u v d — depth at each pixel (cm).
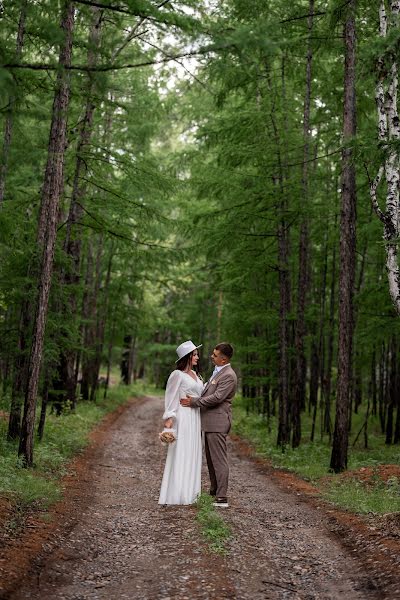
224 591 424
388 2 1155
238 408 2633
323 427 1894
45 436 1248
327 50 1355
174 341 4672
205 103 1962
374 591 436
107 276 2400
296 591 441
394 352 1903
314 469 1141
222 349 705
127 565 484
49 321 1123
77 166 1344
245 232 1530
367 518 683
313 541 598
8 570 429
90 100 1054
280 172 1449
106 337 2908
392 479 923
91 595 412
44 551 493
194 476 695
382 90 1077
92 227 1518
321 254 2042
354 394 2564
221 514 664
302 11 1337
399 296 989
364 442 1898
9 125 829
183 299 3728
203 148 1641
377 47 720
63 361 1806
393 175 1020
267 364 1836
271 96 1427
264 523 667
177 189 1571
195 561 491
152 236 2133
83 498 748
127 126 1945
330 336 1778
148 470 1067
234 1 1062
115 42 643
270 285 1972
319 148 1872
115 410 2450
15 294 1073
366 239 1667
